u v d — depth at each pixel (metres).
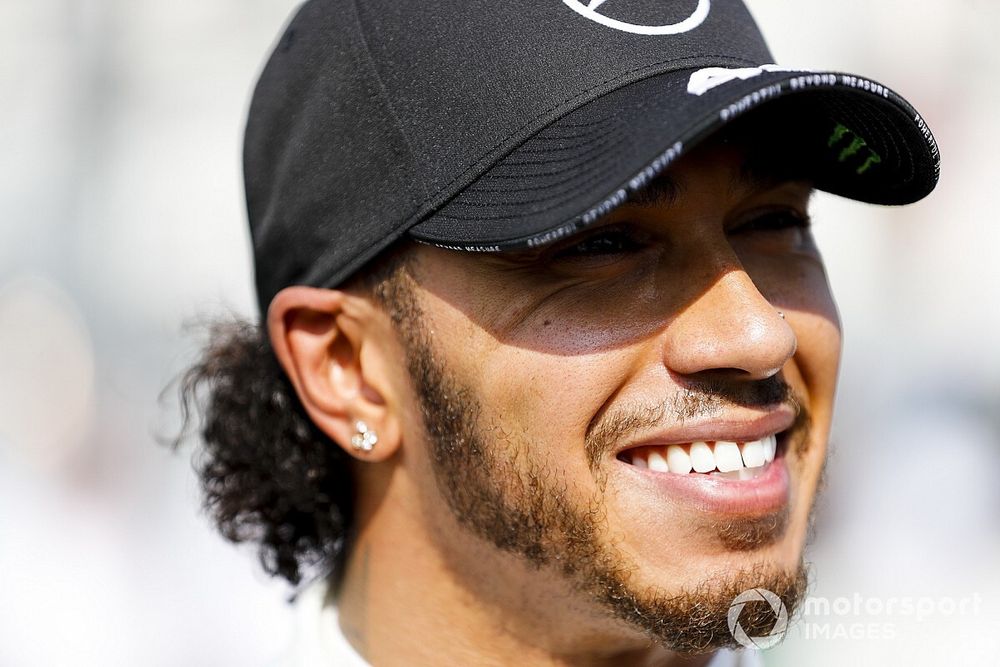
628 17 2.72
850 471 8.23
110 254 13.73
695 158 2.66
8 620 7.93
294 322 3.13
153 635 7.84
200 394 4.18
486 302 2.74
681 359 2.64
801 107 2.77
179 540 8.59
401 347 2.91
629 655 2.99
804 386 2.97
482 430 2.77
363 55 2.89
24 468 9.98
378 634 3.20
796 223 3.03
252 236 3.39
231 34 13.86
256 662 7.55
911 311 11.44
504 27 2.74
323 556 3.74
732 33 2.81
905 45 11.70
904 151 2.78
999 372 10.27
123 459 10.16
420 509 3.04
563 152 2.61
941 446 8.41
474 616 2.99
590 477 2.70
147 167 13.88
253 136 3.32
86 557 8.49
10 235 13.96
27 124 14.24
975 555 7.57
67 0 14.10
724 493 2.73
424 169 2.76
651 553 2.71
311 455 3.58
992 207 11.57
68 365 12.22
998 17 11.68
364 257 2.88
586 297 2.70
